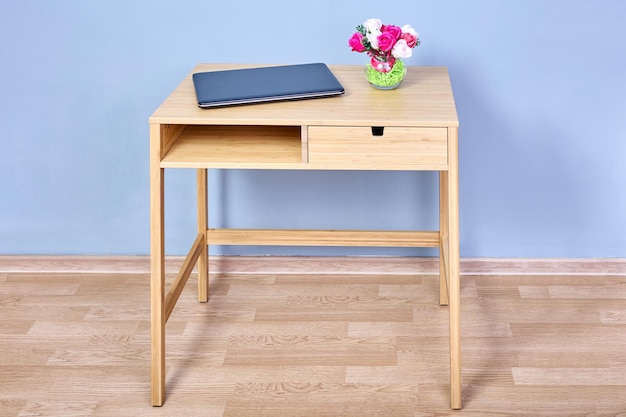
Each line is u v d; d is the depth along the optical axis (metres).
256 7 2.60
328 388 2.16
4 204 2.79
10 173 2.76
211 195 2.77
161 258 2.05
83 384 2.19
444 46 2.60
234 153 2.05
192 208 2.79
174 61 2.65
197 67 2.48
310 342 2.37
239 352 2.33
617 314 2.50
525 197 2.72
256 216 2.79
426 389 2.16
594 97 2.62
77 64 2.66
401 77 2.22
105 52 2.65
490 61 2.61
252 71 2.33
